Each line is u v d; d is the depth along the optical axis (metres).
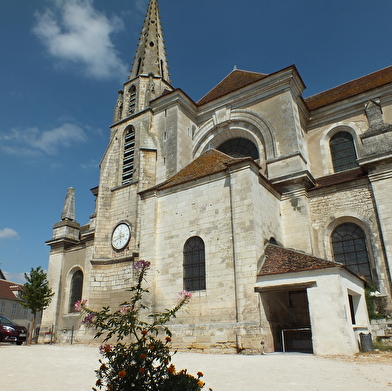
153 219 17.12
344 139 21.94
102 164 24.73
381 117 18.30
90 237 23.33
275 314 13.98
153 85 27.12
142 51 30.84
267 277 13.27
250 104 22.69
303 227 17.83
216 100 24.30
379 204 16.52
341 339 11.49
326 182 19.80
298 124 21.14
